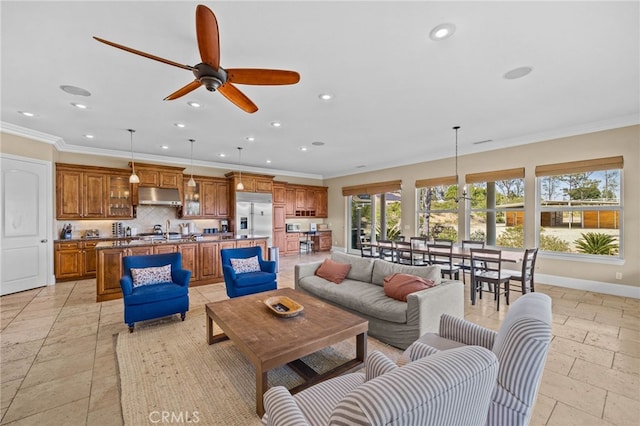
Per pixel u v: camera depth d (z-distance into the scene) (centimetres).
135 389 197
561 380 207
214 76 189
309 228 928
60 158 542
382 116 382
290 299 273
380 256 539
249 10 184
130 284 302
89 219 546
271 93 309
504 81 283
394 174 727
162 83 287
